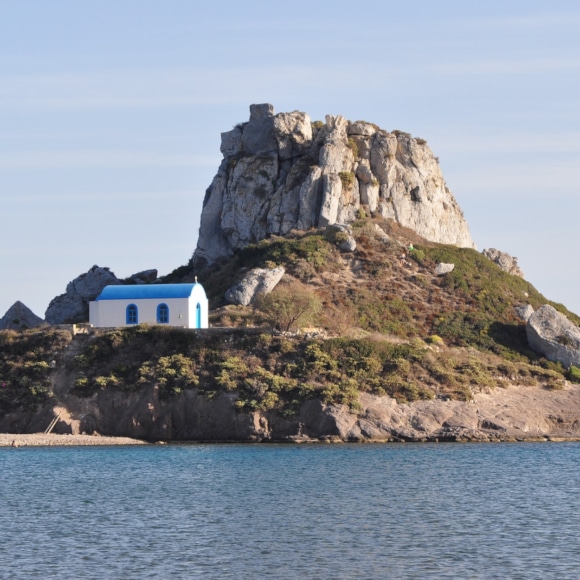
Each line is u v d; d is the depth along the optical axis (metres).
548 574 68.50
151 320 163.75
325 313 173.62
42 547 76.25
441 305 186.50
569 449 136.50
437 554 74.00
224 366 149.50
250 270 187.62
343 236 194.88
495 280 198.38
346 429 143.00
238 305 178.12
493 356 174.00
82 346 158.75
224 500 96.00
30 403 152.00
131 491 101.56
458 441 144.88
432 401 149.88
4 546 76.56
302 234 198.38
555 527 83.19
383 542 77.75
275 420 144.25
